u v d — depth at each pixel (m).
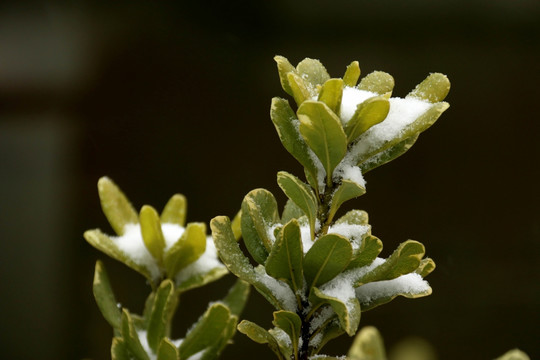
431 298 1.25
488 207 1.31
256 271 0.57
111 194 0.62
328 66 1.28
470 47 1.28
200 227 0.60
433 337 1.23
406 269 0.56
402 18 1.26
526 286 1.26
